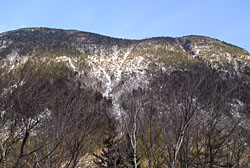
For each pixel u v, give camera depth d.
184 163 3.44
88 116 3.95
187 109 3.33
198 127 3.47
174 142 3.67
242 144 3.41
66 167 3.63
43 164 3.85
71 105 3.89
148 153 3.62
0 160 3.48
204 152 3.63
